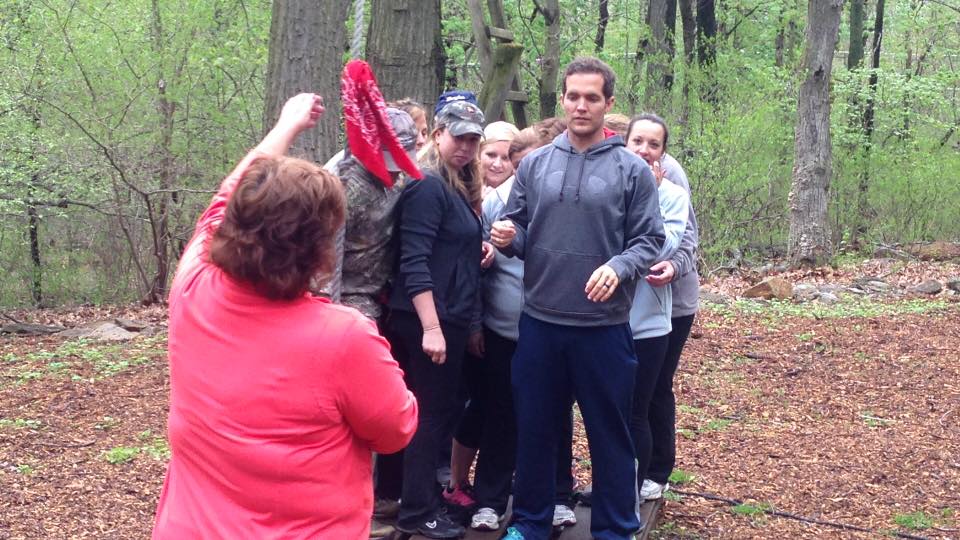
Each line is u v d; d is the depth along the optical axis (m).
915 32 27.23
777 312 12.41
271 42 8.96
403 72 9.60
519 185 4.23
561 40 19.75
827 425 7.85
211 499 2.27
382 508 4.47
